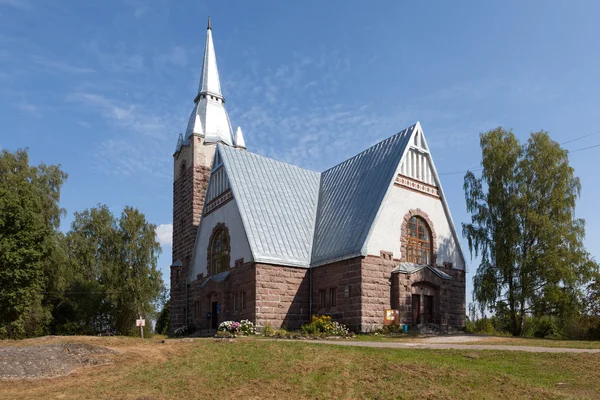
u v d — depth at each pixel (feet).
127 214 209.46
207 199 140.67
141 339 77.77
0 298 134.21
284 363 58.44
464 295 124.16
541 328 140.56
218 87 177.37
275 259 113.09
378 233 108.47
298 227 125.18
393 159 119.34
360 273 104.06
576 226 124.26
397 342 83.87
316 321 103.71
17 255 134.82
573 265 120.16
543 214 125.80
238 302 116.26
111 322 204.44
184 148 168.55
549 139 131.03
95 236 209.97
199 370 56.49
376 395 47.62
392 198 113.39
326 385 50.49
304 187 139.33
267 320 109.40
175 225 167.73
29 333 160.25
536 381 52.01
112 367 58.08
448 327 113.60
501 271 129.08
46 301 180.75
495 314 130.21
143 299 197.77
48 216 173.78
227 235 125.90
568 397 46.91
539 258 120.06
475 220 138.31
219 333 104.53
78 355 61.57
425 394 47.62
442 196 124.67
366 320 102.32
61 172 182.80
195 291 141.08
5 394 48.32
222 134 168.86
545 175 127.13
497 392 48.37
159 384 51.62
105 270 198.49
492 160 134.51
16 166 171.53
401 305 106.52
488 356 63.52
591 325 116.98
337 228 118.52
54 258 167.12
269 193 129.08
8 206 139.33
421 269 111.14
